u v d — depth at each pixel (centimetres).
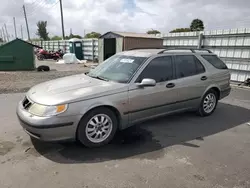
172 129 393
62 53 2167
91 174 250
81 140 301
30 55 1212
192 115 474
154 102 363
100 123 314
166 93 376
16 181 235
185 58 419
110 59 425
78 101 287
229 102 600
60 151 301
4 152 294
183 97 407
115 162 277
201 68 441
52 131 274
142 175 251
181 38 1098
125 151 306
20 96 605
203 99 453
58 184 231
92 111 301
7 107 497
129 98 330
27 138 337
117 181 238
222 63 497
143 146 323
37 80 867
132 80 339
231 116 476
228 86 507
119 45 1301
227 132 386
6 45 1146
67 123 281
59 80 372
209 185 236
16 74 1027
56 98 285
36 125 270
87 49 1950
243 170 266
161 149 315
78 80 361
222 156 299
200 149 319
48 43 2781
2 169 255
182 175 252
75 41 1978
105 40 1481
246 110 525
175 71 396
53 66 1506
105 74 380
